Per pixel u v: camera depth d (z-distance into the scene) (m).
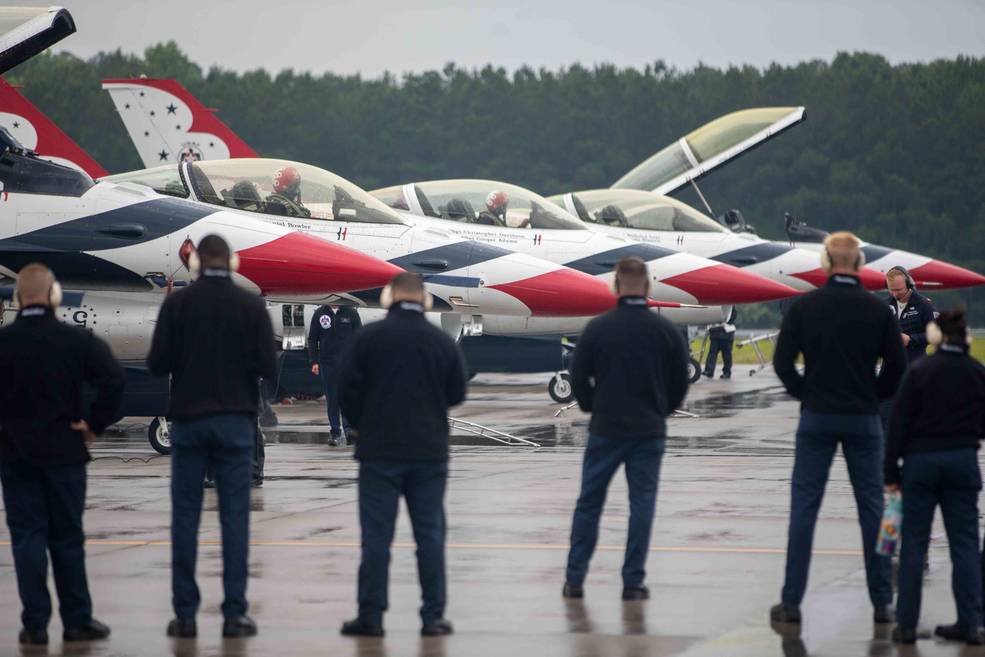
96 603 31.03
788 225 120.62
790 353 29.81
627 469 31.44
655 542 37.91
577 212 105.19
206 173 75.44
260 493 48.09
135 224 65.88
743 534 39.09
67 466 27.70
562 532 39.56
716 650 26.73
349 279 65.88
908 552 27.52
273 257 65.56
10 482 27.83
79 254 65.62
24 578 27.75
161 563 35.38
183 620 28.19
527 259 78.56
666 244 104.69
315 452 62.66
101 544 38.06
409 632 28.34
